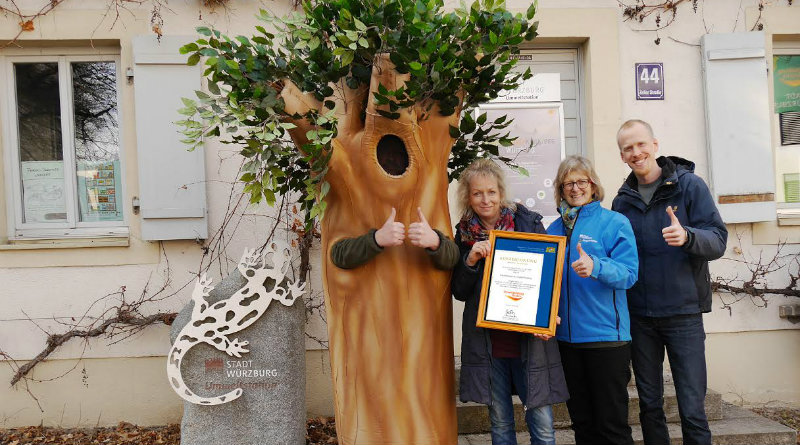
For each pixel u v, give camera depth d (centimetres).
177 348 346
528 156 479
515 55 262
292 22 236
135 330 446
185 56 438
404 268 255
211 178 449
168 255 448
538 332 256
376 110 240
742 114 465
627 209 307
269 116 238
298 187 287
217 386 349
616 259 271
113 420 447
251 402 350
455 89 248
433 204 257
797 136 504
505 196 277
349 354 259
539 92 481
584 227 279
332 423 438
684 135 474
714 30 475
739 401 471
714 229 286
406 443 251
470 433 388
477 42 244
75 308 444
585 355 276
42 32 443
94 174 470
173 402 448
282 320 353
